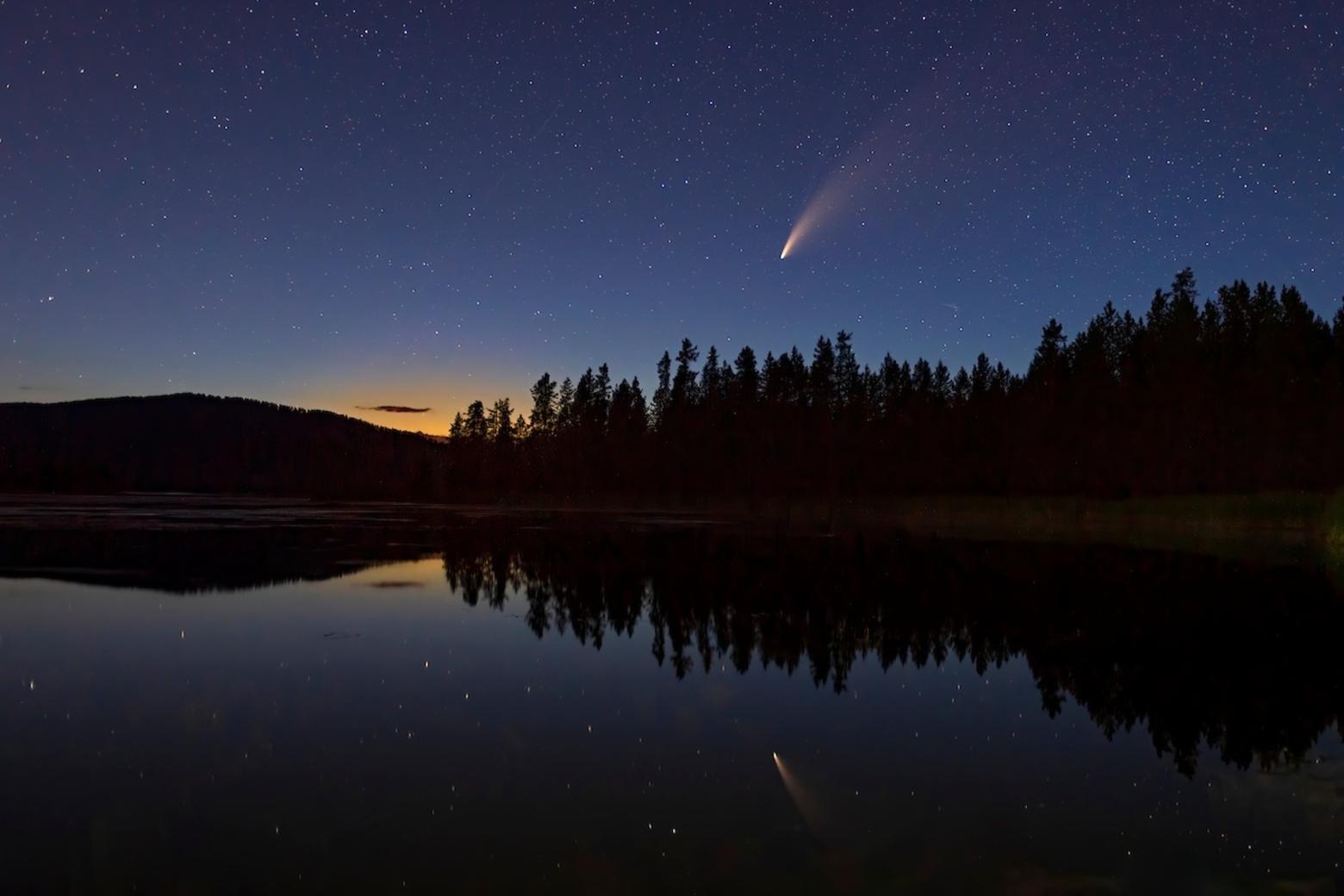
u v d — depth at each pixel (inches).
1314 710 514.6
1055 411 3125.0
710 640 698.8
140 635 687.7
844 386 4040.4
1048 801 372.2
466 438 5093.5
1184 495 2517.2
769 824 343.3
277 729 452.8
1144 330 3112.7
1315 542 1680.6
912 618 820.0
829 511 2979.8
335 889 286.4
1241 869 311.0
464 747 428.1
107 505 3009.4
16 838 320.8
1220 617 833.5
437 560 1284.4
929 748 437.7
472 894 284.2
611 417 4520.2
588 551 1483.8
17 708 484.4
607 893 284.8
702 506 3622.0
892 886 293.7
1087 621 807.1
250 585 972.6
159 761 403.2
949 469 3358.8
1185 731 472.4
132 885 288.0
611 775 392.8
